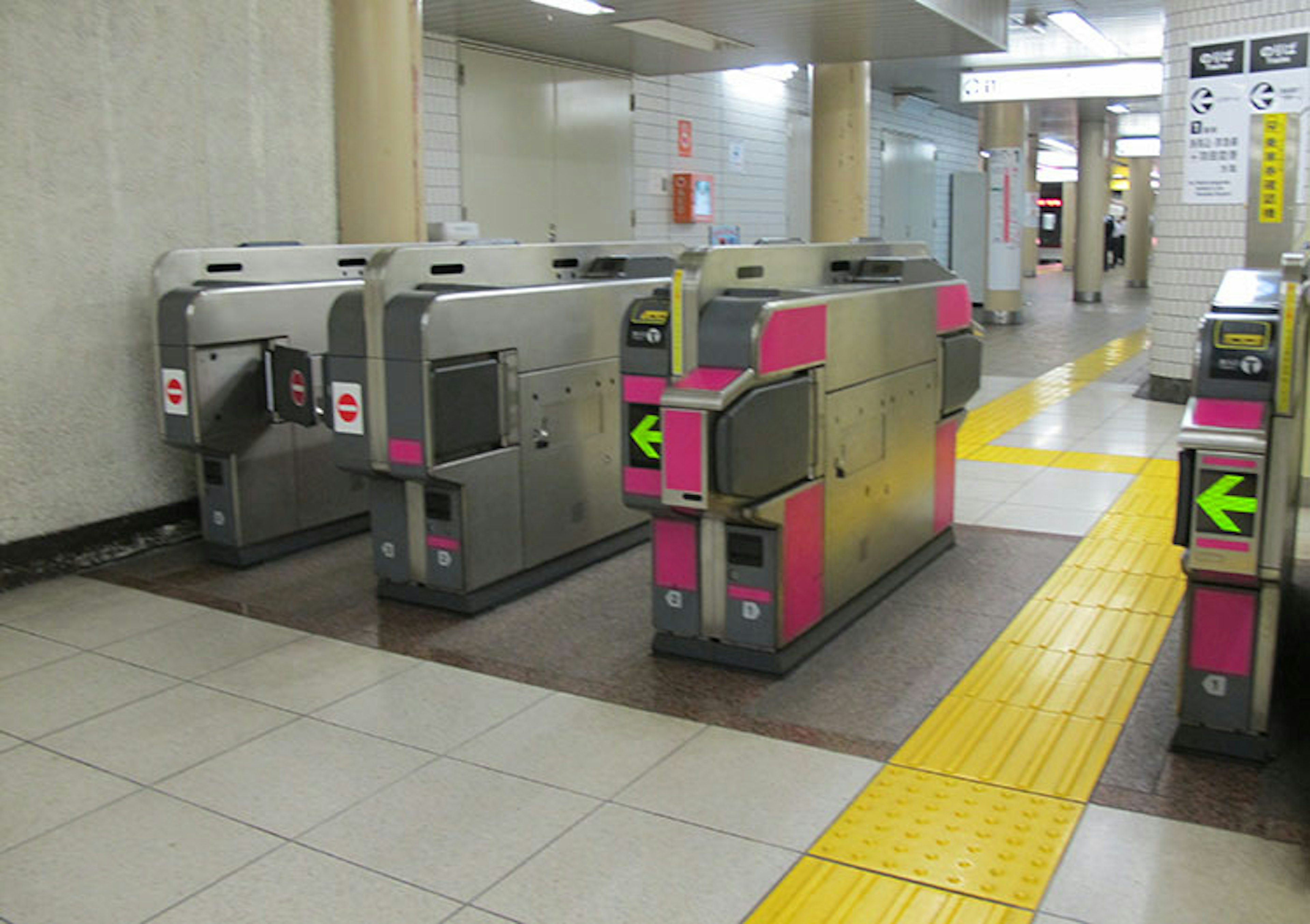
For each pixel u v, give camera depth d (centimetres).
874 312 446
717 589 402
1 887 274
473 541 464
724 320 364
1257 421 307
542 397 496
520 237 1014
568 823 299
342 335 454
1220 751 328
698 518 400
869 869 273
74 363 525
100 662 419
